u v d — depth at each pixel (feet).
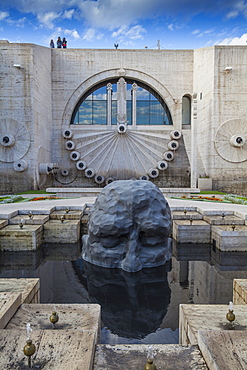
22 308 13.03
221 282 22.90
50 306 13.37
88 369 8.31
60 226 33.09
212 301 19.36
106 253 23.98
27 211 36.58
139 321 16.63
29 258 28.86
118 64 79.56
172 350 10.27
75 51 78.89
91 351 9.16
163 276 23.84
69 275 24.00
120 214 23.15
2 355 8.91
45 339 9.71
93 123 83.51
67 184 81.30
